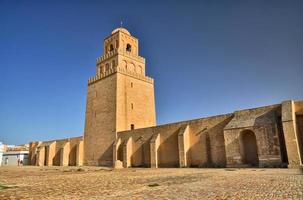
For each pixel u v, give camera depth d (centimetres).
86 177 1730
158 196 808
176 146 3262
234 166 2497
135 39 5144
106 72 4619
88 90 4972
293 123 2170
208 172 1894
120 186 1131
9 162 6550
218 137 2869
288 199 690
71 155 4931
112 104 4319
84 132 4809
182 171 2142
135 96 4594
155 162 3359
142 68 5034
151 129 3650
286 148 2169
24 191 1016
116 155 3950
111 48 5062
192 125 3158
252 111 2625
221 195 790
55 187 1145
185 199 739
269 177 1288
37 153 5469
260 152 2380
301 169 1853
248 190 873
